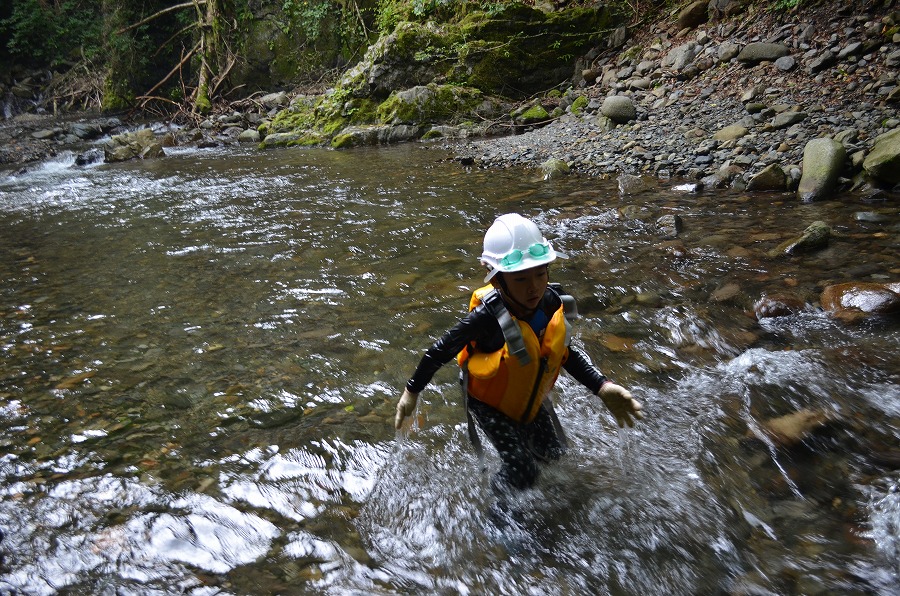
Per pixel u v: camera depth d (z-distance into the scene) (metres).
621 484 2.78
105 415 3.54
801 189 6.64
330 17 19.42
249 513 2.72
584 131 10.54
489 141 11.92
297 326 4.54
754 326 4.07
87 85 23.14
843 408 3.17
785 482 2.73
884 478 2.68
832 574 2.25
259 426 3.36
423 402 3.48
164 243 6.94
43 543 2.59
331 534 2.59
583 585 2.30
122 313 5.01
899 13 9.32
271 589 2.32
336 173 10.47
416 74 14.20
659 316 4.26
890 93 7.91
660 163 8.28
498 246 2.44
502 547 2.49
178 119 18.95
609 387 2.57
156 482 2.95
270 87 20.25
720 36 11.44
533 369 2.53
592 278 4.98
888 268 4.62
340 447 3.13
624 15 13.91
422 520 2.65
